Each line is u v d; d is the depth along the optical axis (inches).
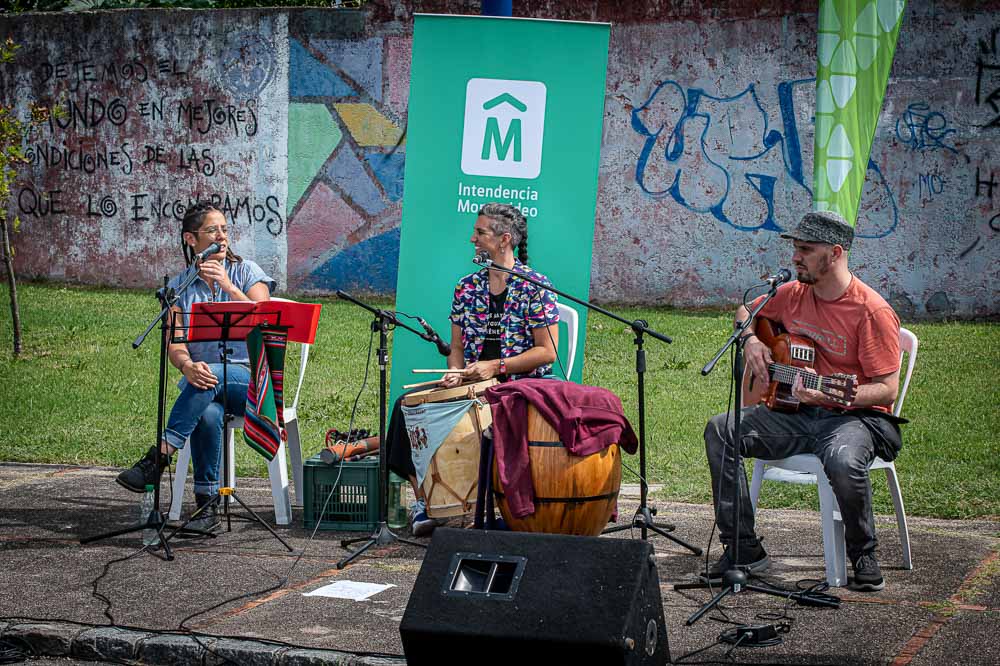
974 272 537.6
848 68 257.9
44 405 367.6
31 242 629.9
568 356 243.8
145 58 608.4
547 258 258.1
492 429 200.1
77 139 619.8
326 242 602.2
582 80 256.1
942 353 439.8
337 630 169.2
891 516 240.8
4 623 172.7
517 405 199.0
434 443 213.5
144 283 619.2
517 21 255.4
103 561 210.1
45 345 466.9
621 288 580.7
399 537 225.1
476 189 258.4
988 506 245.3
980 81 529.7
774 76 553.6
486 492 203.3
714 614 177.6
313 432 336.8
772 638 163.3
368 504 233.8
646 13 562.3
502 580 140.9
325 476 234.4
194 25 602.2
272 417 226.1
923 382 385.7
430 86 257.8
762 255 564.1
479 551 142.9
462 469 212.5
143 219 616.7
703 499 259.9
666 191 570.6
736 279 567.8
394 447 230.7
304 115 597.6
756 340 203.8
